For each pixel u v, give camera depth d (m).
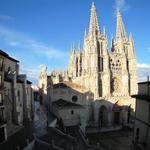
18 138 48.34
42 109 106.44
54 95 99.50
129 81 128.75
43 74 127.19
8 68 62.22
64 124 87.25
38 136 55.53
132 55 130.75
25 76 67.81
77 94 100.06
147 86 38.91
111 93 120.81
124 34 132.25
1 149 40.06
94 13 125.06
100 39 122.50
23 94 67.19
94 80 114.50
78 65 136.25
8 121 55.72
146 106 38.16
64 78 136.62
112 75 122.12
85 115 91.69
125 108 115.69
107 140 85.88
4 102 52.84
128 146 76.06
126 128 105.94
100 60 121.06
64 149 49.69
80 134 75.25
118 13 135.12
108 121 111.06
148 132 36.91
